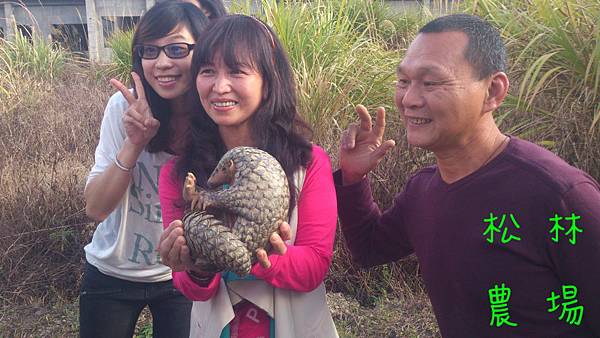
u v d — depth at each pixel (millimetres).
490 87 1318
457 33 1287
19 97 6441
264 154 1315
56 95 6980
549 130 3436
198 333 1599
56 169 4539
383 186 3605
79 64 9312
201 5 2234
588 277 1247
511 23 3863
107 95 6875
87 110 6238
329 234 1525
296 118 1631
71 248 3906
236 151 1316
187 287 1485
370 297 3600
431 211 1457
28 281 3750
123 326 2152
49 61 8500
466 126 1315
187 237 1254
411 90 1318
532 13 3787
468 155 1369
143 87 1915
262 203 1245
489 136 1365
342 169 1670
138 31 1907
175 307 2146
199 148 1593
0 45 8414
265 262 1280
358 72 4457
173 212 1587
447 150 1372
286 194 1290
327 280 3713
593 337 1331
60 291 3785
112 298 2111
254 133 1536
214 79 1479
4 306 3631
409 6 8570
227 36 1464
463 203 1363
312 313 1575
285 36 4660
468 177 1365
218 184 1354
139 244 2061
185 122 1978
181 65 1876
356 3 6570
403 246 1703
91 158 4984
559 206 1237
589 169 3178
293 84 1619
